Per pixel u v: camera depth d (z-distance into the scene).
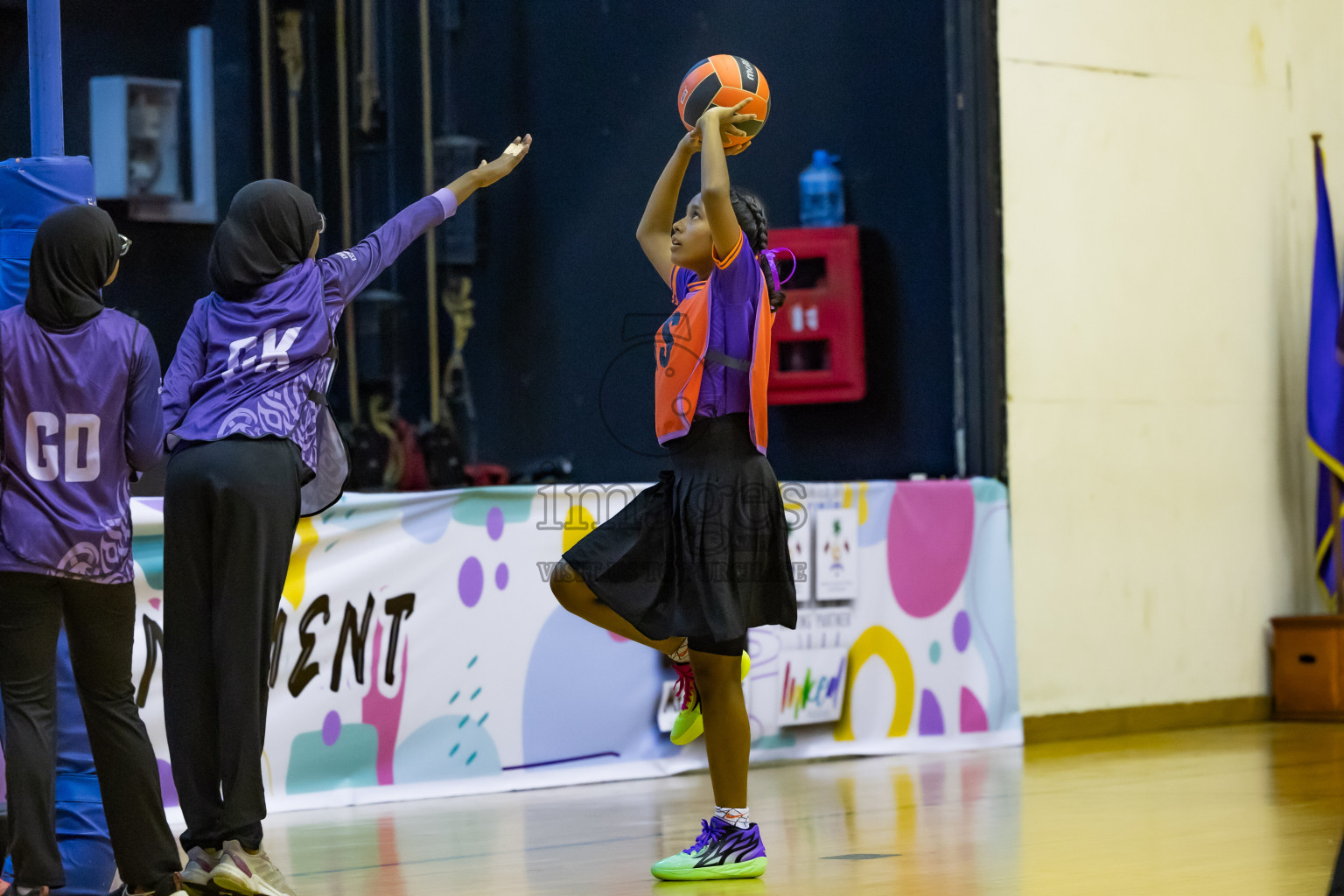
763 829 10.27
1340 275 19.34
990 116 16.56
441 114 18.08
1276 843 9.36
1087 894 7.66
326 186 17.50
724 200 8.06
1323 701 17.91
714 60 8.72
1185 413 18.00
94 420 7.05
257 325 7.63
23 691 6.93
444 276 18.16
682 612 8.15
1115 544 17.31
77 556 6.94
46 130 8.43
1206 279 18.27
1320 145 19.06
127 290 16.20
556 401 18.48
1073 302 17.19
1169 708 17.55
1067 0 17.23
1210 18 18.41
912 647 15.38
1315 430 18.42
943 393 17.09
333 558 12.09
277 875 7.35
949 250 17.05
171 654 7.37
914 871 8.48
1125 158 17.67
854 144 17.64
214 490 7.24
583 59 18.42
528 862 9.16
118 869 7.36
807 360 17.20
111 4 16.11
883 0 17.36
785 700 14.35
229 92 16.91
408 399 17.91
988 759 14.82
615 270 18.36
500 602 12.98
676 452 8.35
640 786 13.13
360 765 12.16
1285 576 18.78
